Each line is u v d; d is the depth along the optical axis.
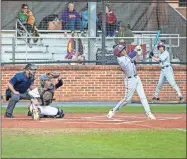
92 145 21.05
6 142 21.50
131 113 32.66
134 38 39.91
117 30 41.72
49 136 22.92
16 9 43.84
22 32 41.88
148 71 39.53
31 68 28.97
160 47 37.66
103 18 39.53
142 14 44.41
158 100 39.34
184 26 43.47
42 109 29.00
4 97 37.06
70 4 42.53
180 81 40.12
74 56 40.22
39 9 44.50
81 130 24.58
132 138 22.62
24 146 20.73
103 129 24.95
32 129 24.69
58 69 38.97
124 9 44.56
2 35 42.44
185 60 41.56
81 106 36.25
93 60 39.81
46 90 28.92
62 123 26.91
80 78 39.31
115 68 39.41
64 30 42.19
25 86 29.05
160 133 23.88
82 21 42.47
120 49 27.94
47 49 40.75
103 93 39.47
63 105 36.75
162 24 44.09
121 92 39.53
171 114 32.19
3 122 26.97
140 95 28.66
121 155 19.27
